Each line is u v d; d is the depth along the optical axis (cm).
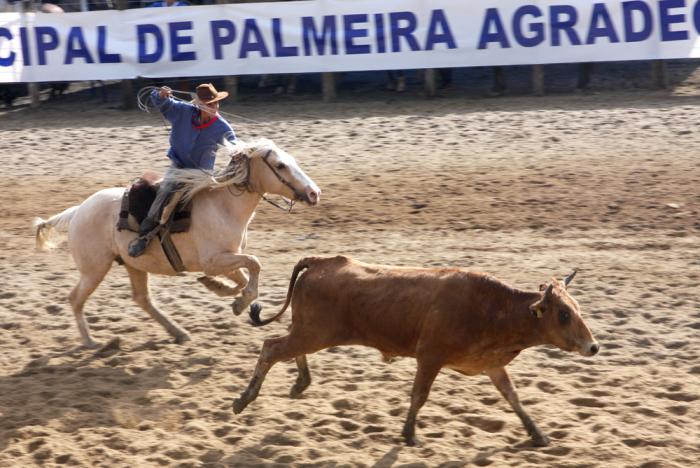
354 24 2153
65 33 2238
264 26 2175
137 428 894
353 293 837
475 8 2109
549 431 857
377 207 1594
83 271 1110
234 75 2217
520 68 2464
